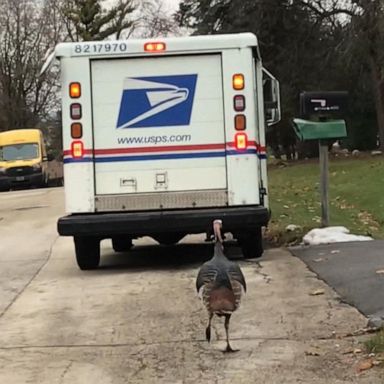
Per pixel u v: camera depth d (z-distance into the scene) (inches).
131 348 283.7
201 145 432.1
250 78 430.9
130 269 456.4
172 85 432.5
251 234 448.1
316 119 522.0
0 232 699.4
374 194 784.9
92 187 432.8
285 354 266.5
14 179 1560.0
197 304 345.4
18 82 2514.8
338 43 1392.7
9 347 293.1
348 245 474.0
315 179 1079.6
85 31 2235.5
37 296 386.3
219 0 1461.6
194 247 555.8
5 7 2480.3
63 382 249.4
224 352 271.4
